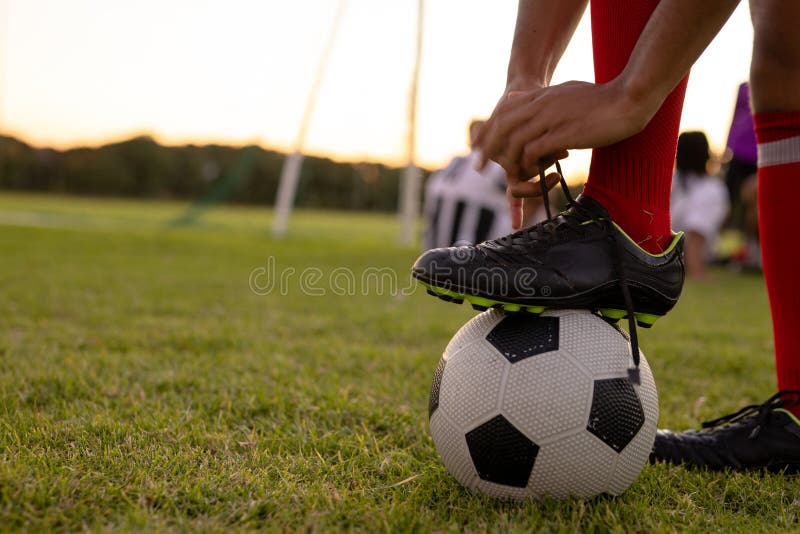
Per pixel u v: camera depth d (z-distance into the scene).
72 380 2.29
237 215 26.27
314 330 3.59
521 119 1.33
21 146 38.81
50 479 1.43
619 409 1.38
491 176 5.48
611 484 1.41
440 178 5.86
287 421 1.98
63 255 7.33
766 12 1.56
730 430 1.73
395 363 2.80
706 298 5.57
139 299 4.43
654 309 1.54
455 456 1.45
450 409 1.45
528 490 1.40
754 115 1.70
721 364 2.95
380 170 37.34
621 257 1.43
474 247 1.45
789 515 1.41
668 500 1.50
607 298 1.48
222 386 2.36
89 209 23.64
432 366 2.79
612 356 1.41
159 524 1.26
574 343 1.40
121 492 1.38
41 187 38.88
